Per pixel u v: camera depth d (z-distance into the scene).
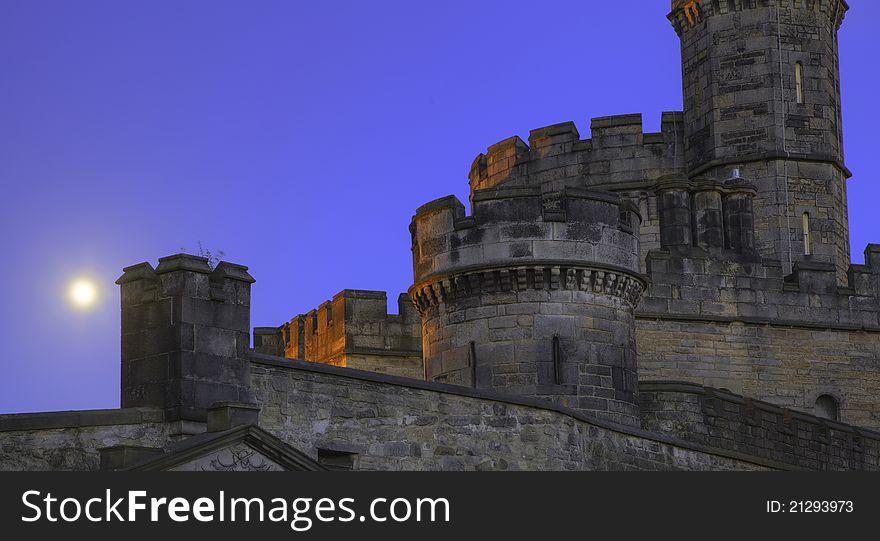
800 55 63.97
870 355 57.94
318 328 59.53
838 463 51.56
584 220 44.59
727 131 63.41
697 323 55.78
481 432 36.38
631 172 63.84
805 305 57.34
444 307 45.12
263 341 63.81
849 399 57.31
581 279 44.31
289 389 33.06
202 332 31.31
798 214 63.00
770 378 56.38
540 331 43.94
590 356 44.22
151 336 31.36
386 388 34.88
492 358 44.12
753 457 44.53
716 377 55.69
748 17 63.91
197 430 30.86
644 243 63.31
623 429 40.59
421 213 45.72
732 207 57.50
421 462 35.19
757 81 63.53
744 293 56.56
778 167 62.97
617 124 64.19
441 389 35.88
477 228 44.56
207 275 31.62
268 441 28.61
